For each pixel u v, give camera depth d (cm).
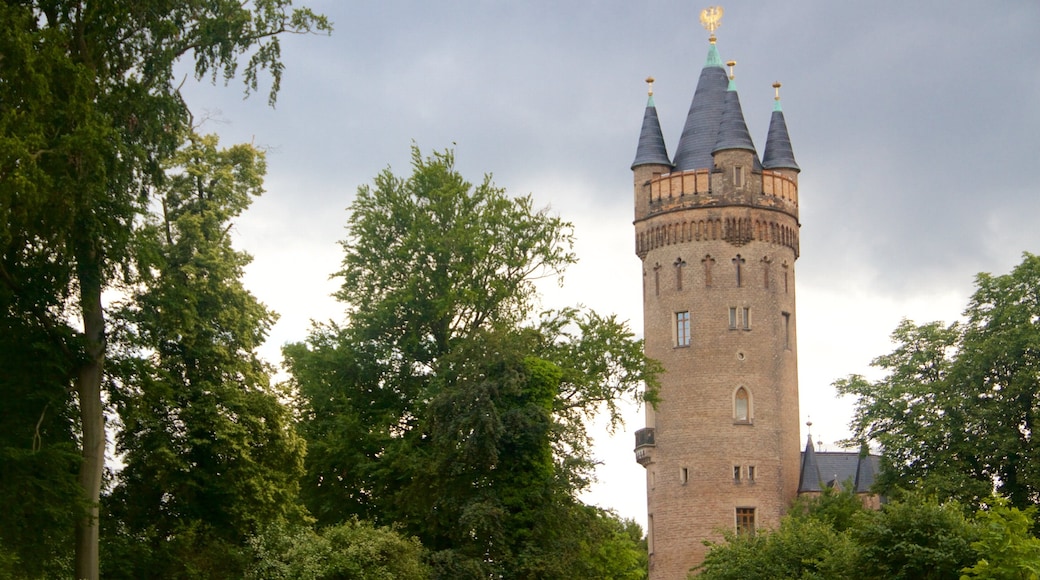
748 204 9719
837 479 10612
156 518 4697
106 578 4459
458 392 5228
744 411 9606
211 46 4128
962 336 6638
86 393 4003
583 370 5859
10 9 3469
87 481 3938
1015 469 6141
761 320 9669
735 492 9425
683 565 9431
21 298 3825
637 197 10075
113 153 3691
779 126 10138
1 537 3697
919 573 4756
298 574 4450
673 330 9725
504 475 5375
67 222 3559
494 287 5784
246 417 4600
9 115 3353
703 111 10019
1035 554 3300
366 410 5741
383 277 5856
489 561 5241
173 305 4316
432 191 5881
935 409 6391
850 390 6781
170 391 4266
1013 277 6456
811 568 5994
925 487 6081
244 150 4850
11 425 3838
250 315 4706
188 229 4569
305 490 5600
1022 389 6084
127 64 4031
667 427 9638
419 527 5394
